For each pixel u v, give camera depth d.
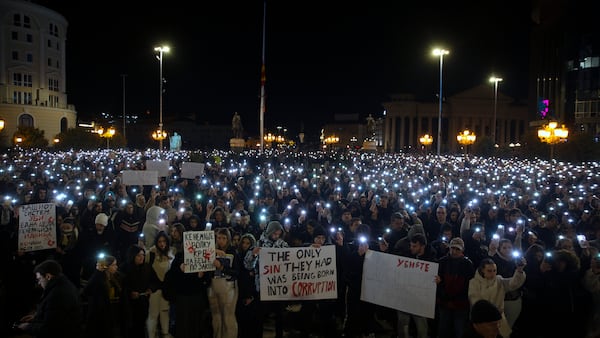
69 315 6.68
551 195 15.80
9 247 9.77
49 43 88.50
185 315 7.87
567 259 7.84
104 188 15.70
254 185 17.95
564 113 70.56
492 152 50.47
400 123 117.50
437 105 115.38
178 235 8.80
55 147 58.66
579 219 12.51
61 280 6.82
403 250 8.44
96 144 59.31
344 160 39.72
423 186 19.17
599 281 7.84
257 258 8.34
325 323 8.88
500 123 115.62
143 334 8.59
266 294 7.86
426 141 63.78
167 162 19.86
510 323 7.85
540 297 8.04
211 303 8.27
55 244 9.98
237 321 8.48
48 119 87.00
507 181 20.78
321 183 19.12
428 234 12.13
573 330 7.88
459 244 7.55
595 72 65.75
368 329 8.92
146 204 13.16
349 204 13.08
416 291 7.52
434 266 7.41
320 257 7.98
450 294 7.46
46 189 14.84
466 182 19.28
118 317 8.27
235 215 11.47
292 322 9.90
